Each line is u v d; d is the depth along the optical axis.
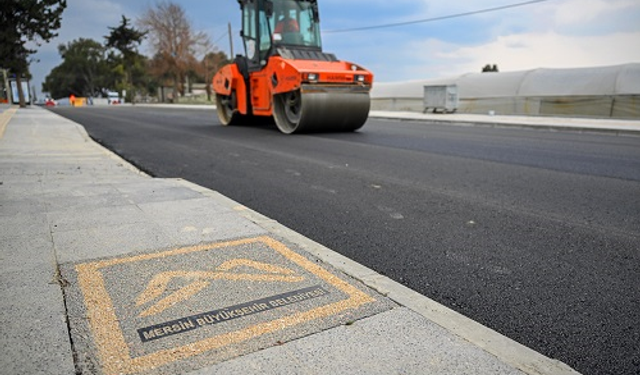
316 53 11.37
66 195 4.39
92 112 23.41
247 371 1.73
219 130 12.35
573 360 1.99
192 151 8.34
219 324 2.07
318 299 2.32
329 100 10.48
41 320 2.04
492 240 3.50
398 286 2.50
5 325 1.99
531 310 2.43
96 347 1.87
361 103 10.97
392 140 9.98
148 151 8.38
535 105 21.95
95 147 8.76
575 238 3.55
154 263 2.73
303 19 11.62
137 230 3.33
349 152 8.11
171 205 4.08
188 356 1.83
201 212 3.86
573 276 2.85
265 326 2.06
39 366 1.72
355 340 1.95
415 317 2.16
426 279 2.81
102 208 3.93
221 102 14.34
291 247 3.05
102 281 2.46
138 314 2.14
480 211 4.31
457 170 6.42
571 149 8.77
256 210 4.36
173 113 22.42
